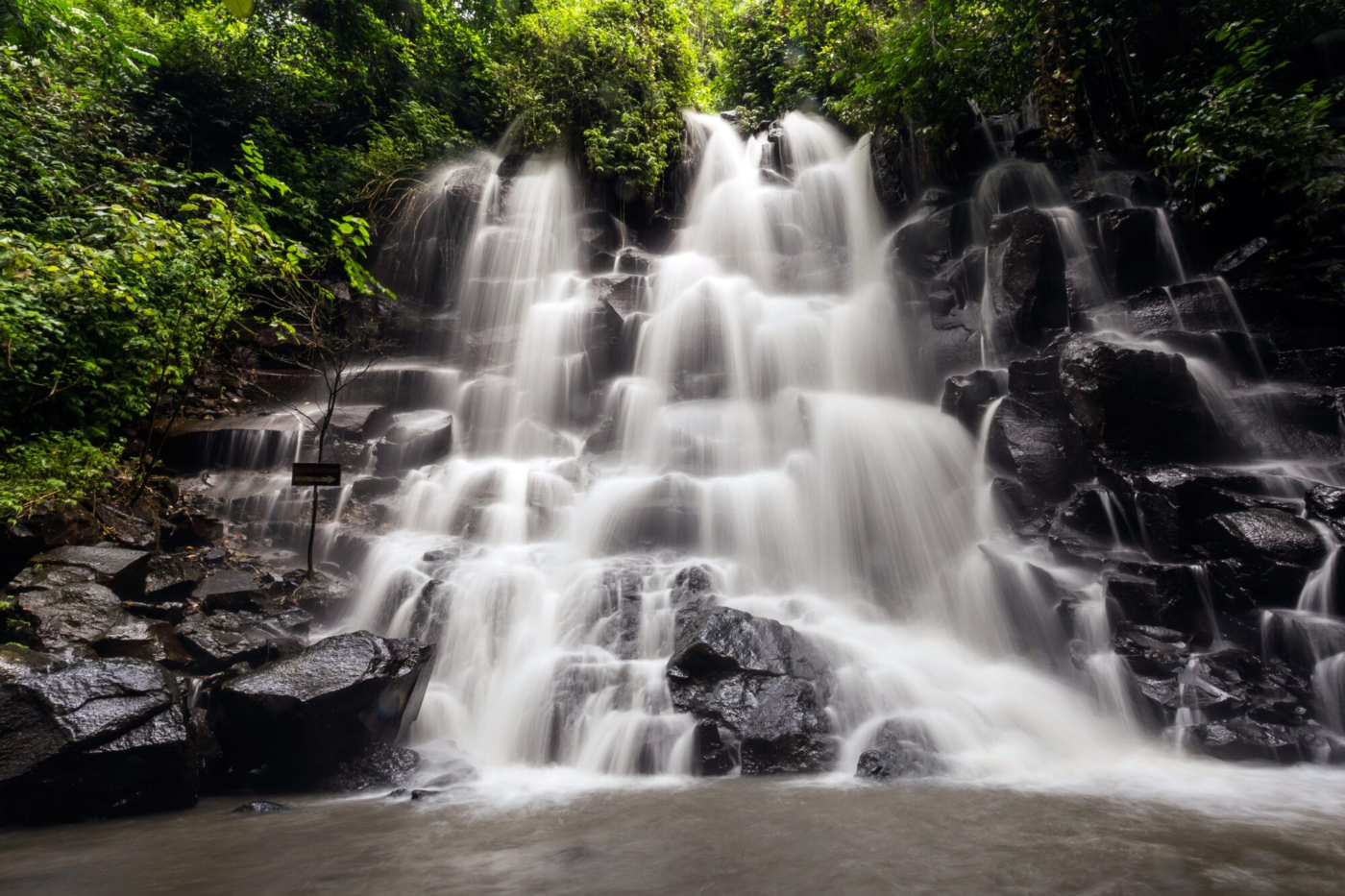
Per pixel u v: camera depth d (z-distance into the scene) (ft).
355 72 55.06
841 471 29.35
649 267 48.57
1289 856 10.87
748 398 38.45
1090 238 35.58
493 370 42.57
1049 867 10.50
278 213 43.98
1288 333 29.86
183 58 48.37
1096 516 25.34
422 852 11.77
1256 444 26.58
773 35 61.05
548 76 54.03
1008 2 41.09
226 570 24.84
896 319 38.22
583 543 28.32
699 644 19.22
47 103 35.04
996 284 34.71
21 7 27.25
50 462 25.22
